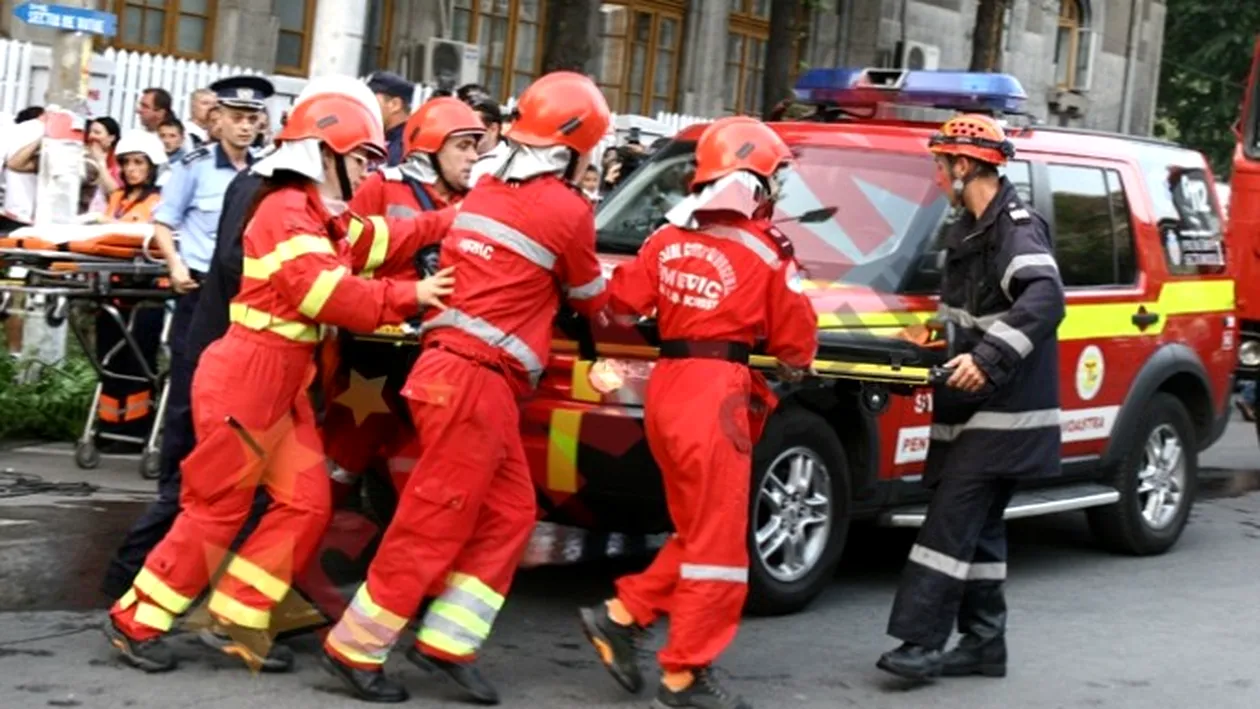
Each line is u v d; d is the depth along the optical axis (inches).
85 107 450.6
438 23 782.5
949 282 269.4
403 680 252.5
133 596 244.7
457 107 277.7
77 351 463.5
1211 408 388.5
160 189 417.4
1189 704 265.7
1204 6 1502.2
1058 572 358.0
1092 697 267.0
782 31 791.1
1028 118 362.6
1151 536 374.0
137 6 687.1
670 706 240.7
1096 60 1239.5
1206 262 387.5
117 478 380.2
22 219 478.3
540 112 239.0
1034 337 255.3
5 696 231.3
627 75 883.4
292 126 237.5
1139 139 382.6
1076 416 346.3
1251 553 387.5
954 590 263.9
